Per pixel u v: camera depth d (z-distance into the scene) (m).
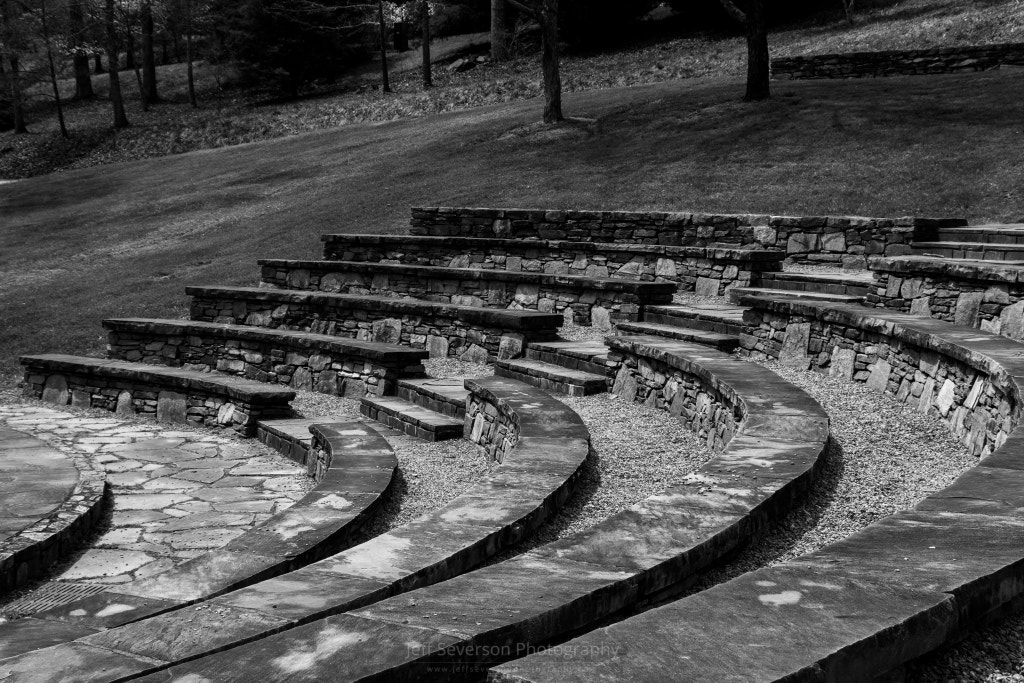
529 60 46.66
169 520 7.74
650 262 14.23
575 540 3.65
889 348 7.97
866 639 2.48
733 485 4.43
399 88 46.69
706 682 2.25
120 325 14.92
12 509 7.15
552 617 2.94
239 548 5.21
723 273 13.23
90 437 10.95
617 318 12.61
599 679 2.29
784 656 2.38
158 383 12.19
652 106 27.19
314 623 2.86
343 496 6.55
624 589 3.23
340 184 26.69
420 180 24.92
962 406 6.44
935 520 3.43
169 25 53.78
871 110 22.31
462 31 58.16
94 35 49.69
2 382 14.66
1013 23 31.31
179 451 10.29
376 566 3.84
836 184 17.91
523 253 15.92
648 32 47.22
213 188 29.97
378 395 11.79
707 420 7.52
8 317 18.64
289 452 10.05
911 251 12.77
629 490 5.82
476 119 32.41
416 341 13.62
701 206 18.06
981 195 15.84
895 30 35.06
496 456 8.49
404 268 15.66
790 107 23.80
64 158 45.59
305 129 42.44
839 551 3.14
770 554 4.02
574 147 24.84
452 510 4.78
